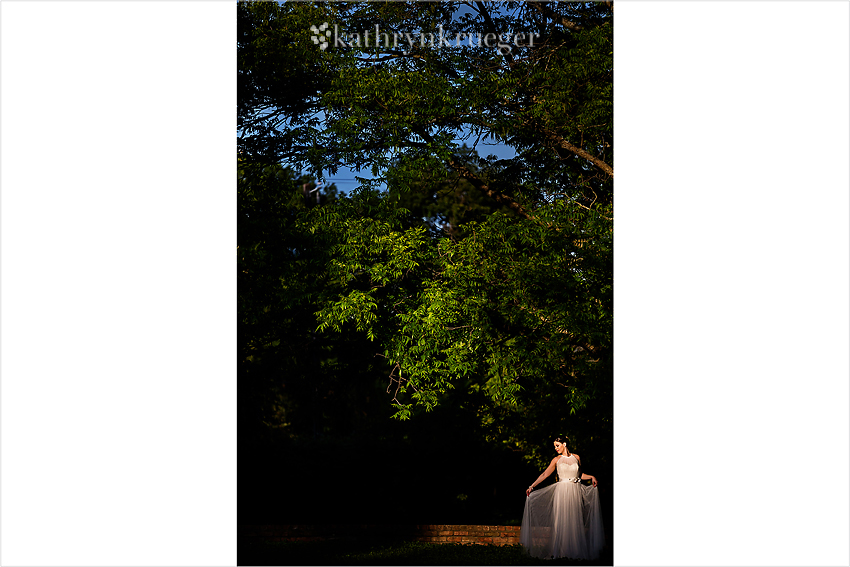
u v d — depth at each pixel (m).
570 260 10.19
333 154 10.59
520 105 11.28
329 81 11.20
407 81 10.34
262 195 10.59
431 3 11.05
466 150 11.61
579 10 11.62
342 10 11.07
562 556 9.06
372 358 12.27
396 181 10.12
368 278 9.96
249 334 11.36
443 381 9.70
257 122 11.14
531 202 12.05
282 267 10.11
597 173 11.66
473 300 9.58
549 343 9.85
